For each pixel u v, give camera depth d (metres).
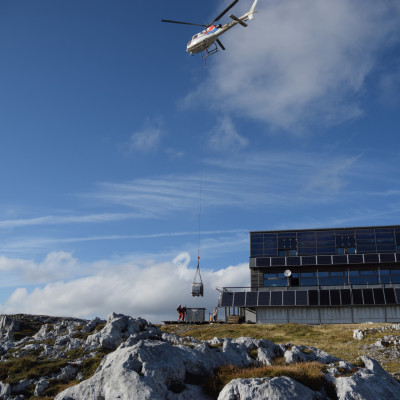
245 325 62.00
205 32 64.12
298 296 68.69
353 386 22.94
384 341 45.25
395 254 70.25
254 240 77.56
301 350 28.55
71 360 32.78
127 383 21.64
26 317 48.19
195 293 65.94
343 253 73.62
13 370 31.17
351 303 66.38
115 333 35.62
